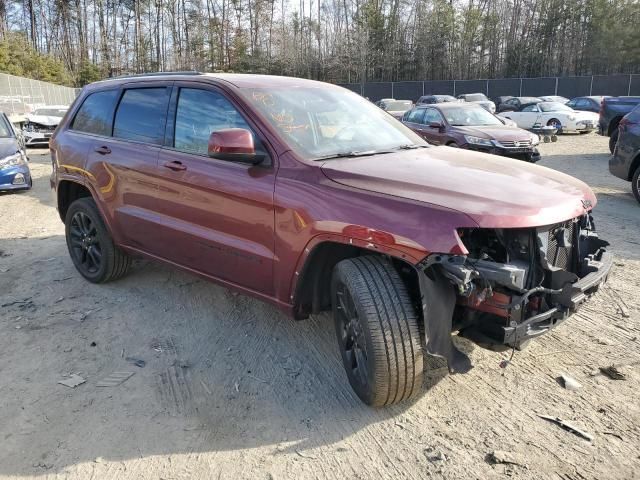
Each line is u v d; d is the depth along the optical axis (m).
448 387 3.44
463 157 3.79
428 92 43.28
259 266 3.57
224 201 3.71
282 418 3.19
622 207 8.34
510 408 3.22
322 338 4.17
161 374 3.69
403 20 64.12
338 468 2.78
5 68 43.88
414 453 2.86
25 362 3.87
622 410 3.16
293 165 3.40
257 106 3.72
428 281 2.78
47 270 5.81
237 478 2.73
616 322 4.29
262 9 67.81
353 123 4.07
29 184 10.39
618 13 55.09
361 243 2.96
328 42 65.25
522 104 26.12
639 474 2.67
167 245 4.30
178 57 69.31
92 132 5.12
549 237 3.04
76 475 2.76
